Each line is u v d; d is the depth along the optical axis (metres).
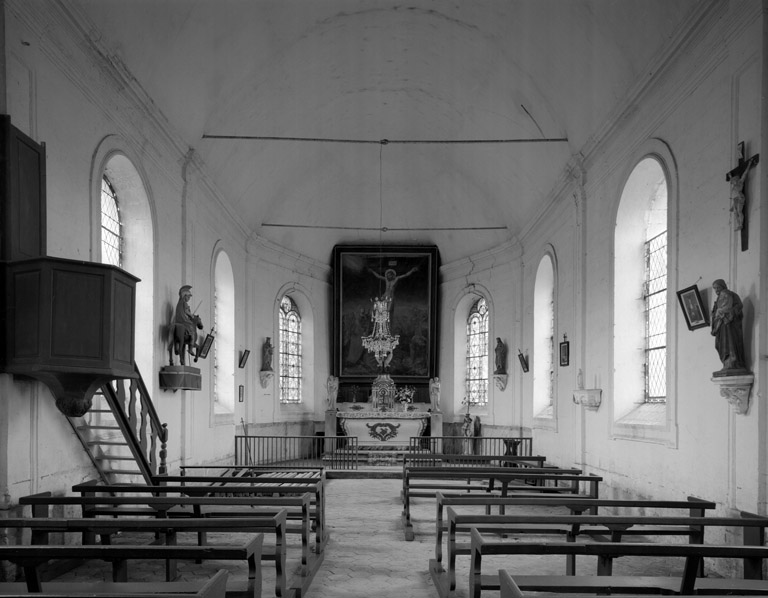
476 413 22.14
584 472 12.93
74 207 8.56
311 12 13.32
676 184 9.09
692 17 8.23
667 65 9.20
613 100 11.34
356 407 22.62
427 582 7.11
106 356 7.03
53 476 7.74
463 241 22.50
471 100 16.39
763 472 6.78
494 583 5.08
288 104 16.14
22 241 6.95
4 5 6.88
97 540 8.57
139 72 10.44
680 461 8.74
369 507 11.96
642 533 6.28
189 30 11.15
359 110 18.23
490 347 21.20
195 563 7.80
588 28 10.93
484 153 18.53
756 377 6.88
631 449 10.50
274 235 20.75
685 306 8.41
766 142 6.94
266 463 19.12
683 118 8.94
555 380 15.56
